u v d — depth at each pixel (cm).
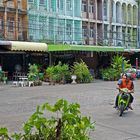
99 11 4288
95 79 3381
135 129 973
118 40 4462
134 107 1407
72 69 2916
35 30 3472
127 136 891
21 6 3362
